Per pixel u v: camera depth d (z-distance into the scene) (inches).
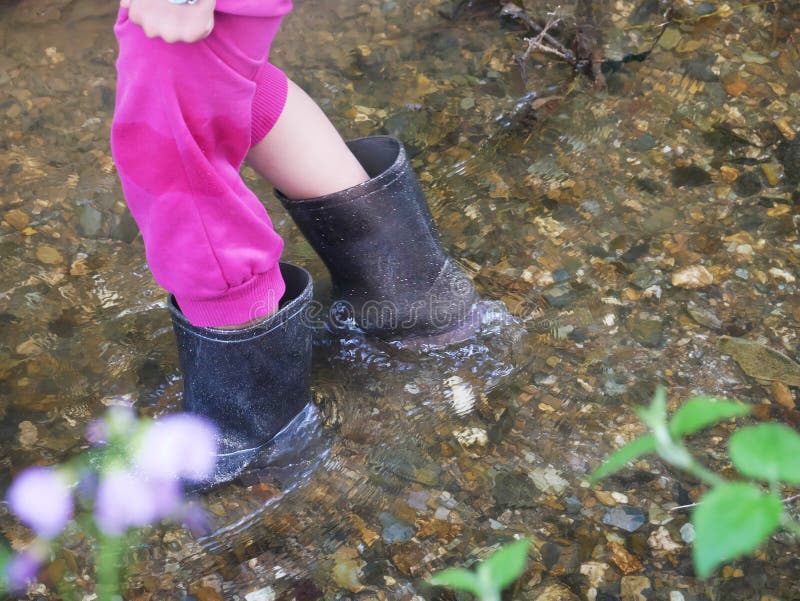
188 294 57.6
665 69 108.3
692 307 80.9
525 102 105.0
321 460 68.4
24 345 78.1
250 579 61.1
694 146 98.3
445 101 105.6
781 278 83.3
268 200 93.0
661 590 60.0
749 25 113.8
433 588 60.3
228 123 53.3
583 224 89.8
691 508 65.1
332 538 63.5
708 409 21.0
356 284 73.2
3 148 98.6
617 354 76.9
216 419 65.9
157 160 51.4
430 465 68.4
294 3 119.9
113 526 64.2
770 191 92.5
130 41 49.6
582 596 59.8
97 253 87.5
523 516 64.9
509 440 70.2
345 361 75.7
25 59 110.4
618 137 99.9
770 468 18.7
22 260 86.1
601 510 65.2
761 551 61.6
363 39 115.0
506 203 92.7
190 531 64.0
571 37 113.0
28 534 63.9
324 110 104.3
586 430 70.9
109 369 76.1
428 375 75.0
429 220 73.4
